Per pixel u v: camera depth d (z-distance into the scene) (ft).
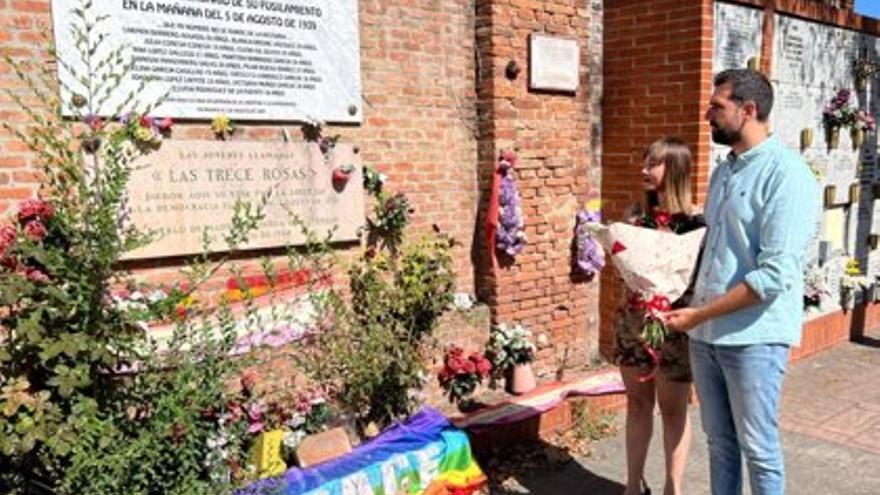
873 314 25.84
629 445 12.97
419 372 14.62
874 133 25.05
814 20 21.77
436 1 16.78
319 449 12.71
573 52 18.58
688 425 12.51
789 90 21.21
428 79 16.81
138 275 13.00
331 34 15.03
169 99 13.08
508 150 17.58
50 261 9.72
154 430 10.12
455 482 13.28
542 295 18.65
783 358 10.05
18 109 11.87
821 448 15.89
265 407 13.26
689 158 11.96
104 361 9.94
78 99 11.76
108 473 9.73
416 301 15.37
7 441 9.02
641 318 12.32
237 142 13.89
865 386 19.93
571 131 18.88
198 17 13.25
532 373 17.84
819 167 22.75
